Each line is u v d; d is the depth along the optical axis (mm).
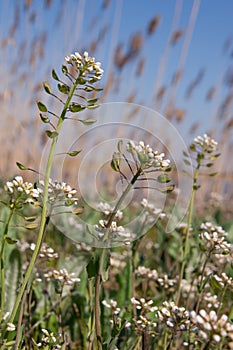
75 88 341
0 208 494
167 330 385
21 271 439
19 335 353
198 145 438
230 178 1116
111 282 576
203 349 335
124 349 405
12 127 1049
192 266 529
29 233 608
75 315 462
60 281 423
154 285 514
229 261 484
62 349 376
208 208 946
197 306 421
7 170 1021
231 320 396
